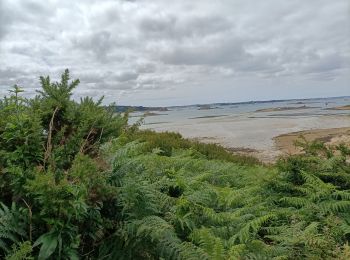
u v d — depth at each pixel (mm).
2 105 3938
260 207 5301
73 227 3148
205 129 47406
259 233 5055
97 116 4102
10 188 3391
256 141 30672
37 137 3535
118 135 4637
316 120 59969
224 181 7191
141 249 3531
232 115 107562
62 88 4211
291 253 4062
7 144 3523
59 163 3600
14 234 3080
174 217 4242
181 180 5277
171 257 3537
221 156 12102
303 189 5828
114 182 3857
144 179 4703
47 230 3154
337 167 6551
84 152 3922
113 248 3455
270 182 6398
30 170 3314
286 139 31234
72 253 3055
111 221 3545
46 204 3031
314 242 4102
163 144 10758
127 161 4277
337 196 5773
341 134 32125
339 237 4617
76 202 3055
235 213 4770
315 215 5188
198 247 3701
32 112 3902
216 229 4359
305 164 6598
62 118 4070
